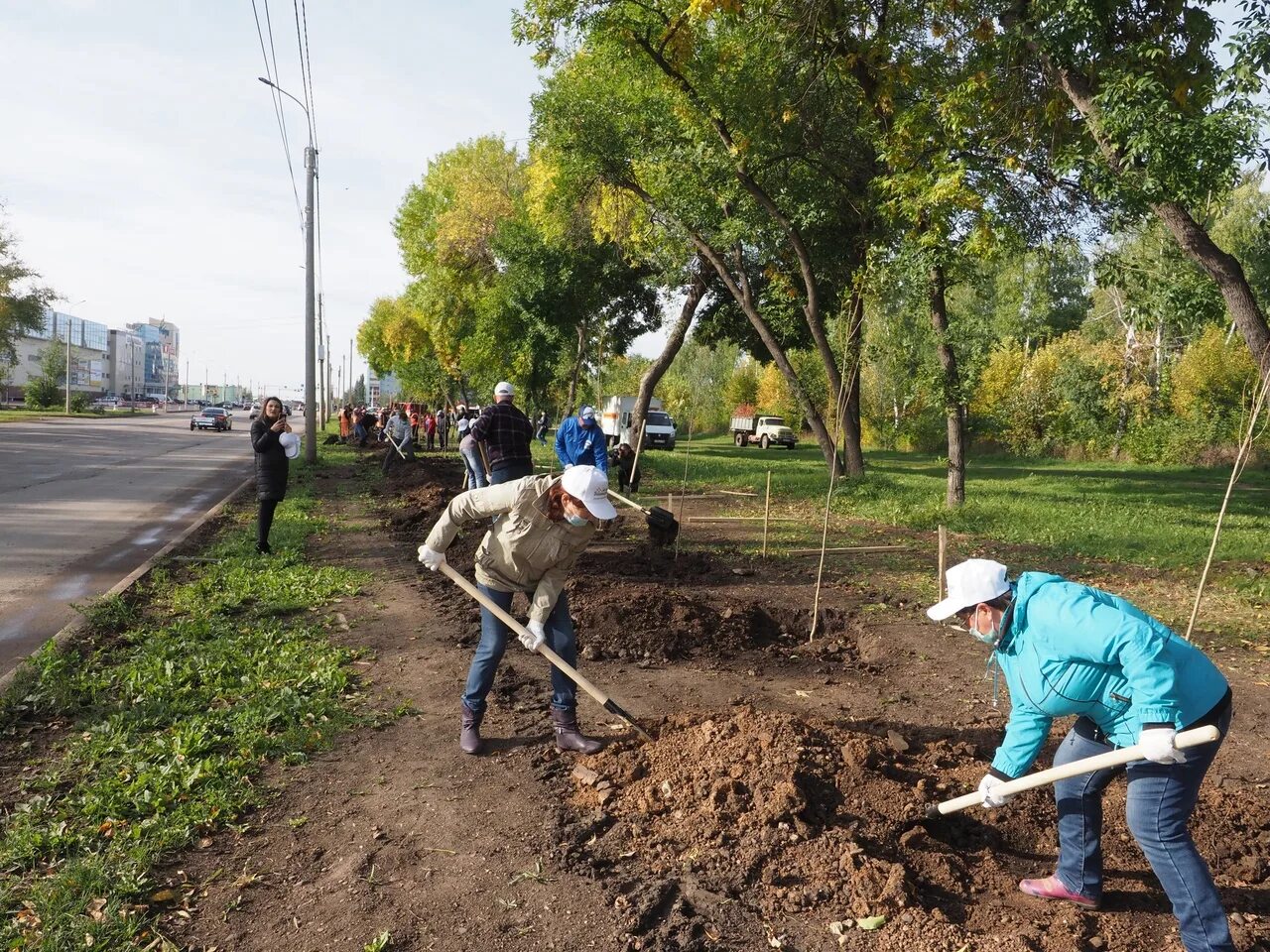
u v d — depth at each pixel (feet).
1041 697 9.97
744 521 46.98
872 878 11.11
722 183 58.13
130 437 130.11
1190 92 35.14
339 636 22.53
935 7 48.32
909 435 137.28
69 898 10.65
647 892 10.98
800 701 18.34
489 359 128.47
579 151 61.46
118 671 18.94
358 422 118.32
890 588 29.73
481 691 15.26
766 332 68.49
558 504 14.25
